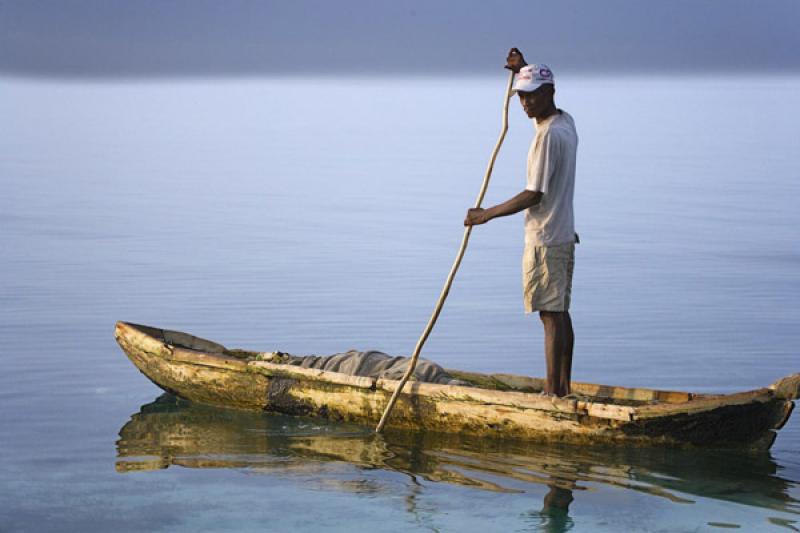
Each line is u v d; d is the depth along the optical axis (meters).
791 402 8.73
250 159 39.09
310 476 8.79
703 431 8.95
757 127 57.06
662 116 69.81
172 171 34.66
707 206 26.12
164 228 22.39
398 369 10.20
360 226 22.95
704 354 12.84
